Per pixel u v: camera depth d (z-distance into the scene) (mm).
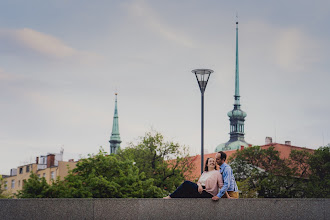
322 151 74188
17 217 9836
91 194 49844
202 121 28578
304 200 11297
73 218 10070
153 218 10484
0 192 73750
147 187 53719
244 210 10953
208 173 11555
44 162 111188
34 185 50531
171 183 63094
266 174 71688
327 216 11383
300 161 75312
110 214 10258
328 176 72625
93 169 51938
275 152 74938
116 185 51000
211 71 28969
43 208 9953
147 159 64188
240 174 74875
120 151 68500
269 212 11062
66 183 51344
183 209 10656
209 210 10797
